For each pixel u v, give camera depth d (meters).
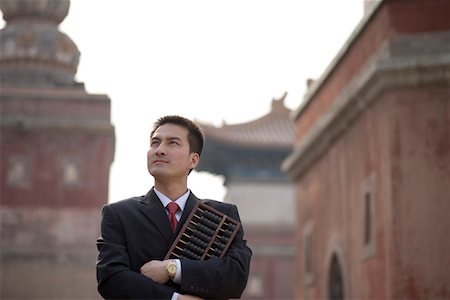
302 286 25.50
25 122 34.66
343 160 21.17
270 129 49.56
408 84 17.23
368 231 18.98
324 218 23.08
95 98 35.31
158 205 5.79
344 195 21.06
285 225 47.47
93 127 34.88
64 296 33.75
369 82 18.00
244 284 5.75
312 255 24.17
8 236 34.09
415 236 16.80
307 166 24.94
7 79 36.75
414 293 16.58
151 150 5.91
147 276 5.50
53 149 34.91
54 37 37.41
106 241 5.64
